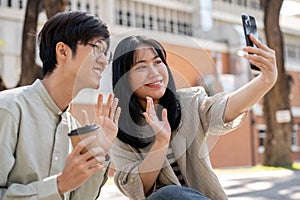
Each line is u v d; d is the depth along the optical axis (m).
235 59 11.89
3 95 1.23
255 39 1.31
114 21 13.30
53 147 1.25
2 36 10.60
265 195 5.30
